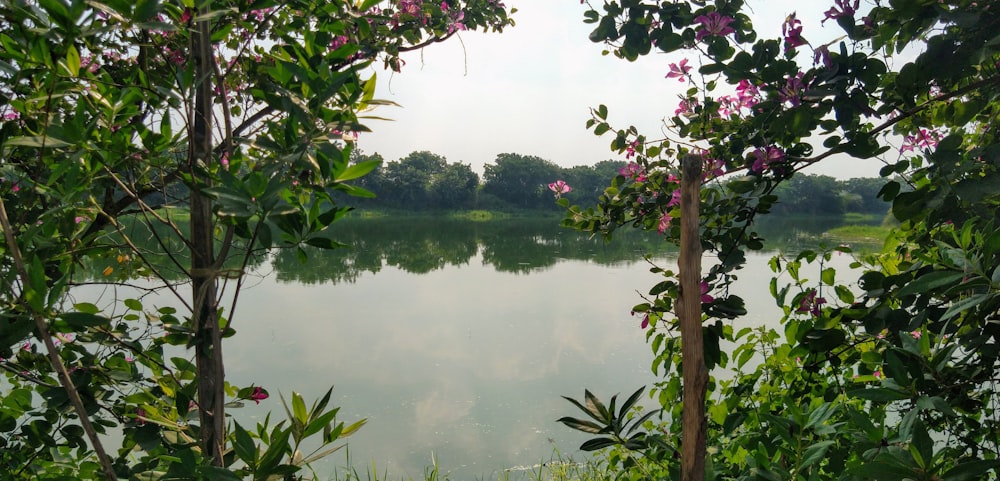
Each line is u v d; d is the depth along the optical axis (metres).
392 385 6.54
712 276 2.04
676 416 2.49
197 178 1.23
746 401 2.48
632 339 8.54
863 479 1.22
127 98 1.17
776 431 1.56
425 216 78.62
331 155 1.06
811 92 1.68
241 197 1.03
